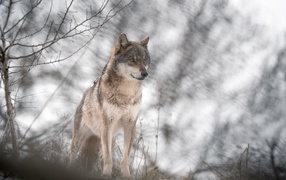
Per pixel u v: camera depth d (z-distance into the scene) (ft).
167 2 105.70
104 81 53.42
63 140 58.85
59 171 43.96
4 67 45.83
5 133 50.37
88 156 57.52
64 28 83.20
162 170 58.65
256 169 55.67
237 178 50.98
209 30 106.83
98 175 51.55
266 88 93.30
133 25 100.22
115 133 55.57
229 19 110.52
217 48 104.12
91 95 56.54
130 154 58.08
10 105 46.47
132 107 53.36
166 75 93.30
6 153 45.24
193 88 92.99
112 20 95.81
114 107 52.85
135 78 52.34
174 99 88.58
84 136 58.18
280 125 78.89
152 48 99.60
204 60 100.78
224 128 78.59
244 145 72.23
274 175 56.13
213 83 95.25
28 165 42.42
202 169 60.54
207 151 71.51
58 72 80.89
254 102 88.94
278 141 67.62
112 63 53.47
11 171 41.91
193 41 102.73
